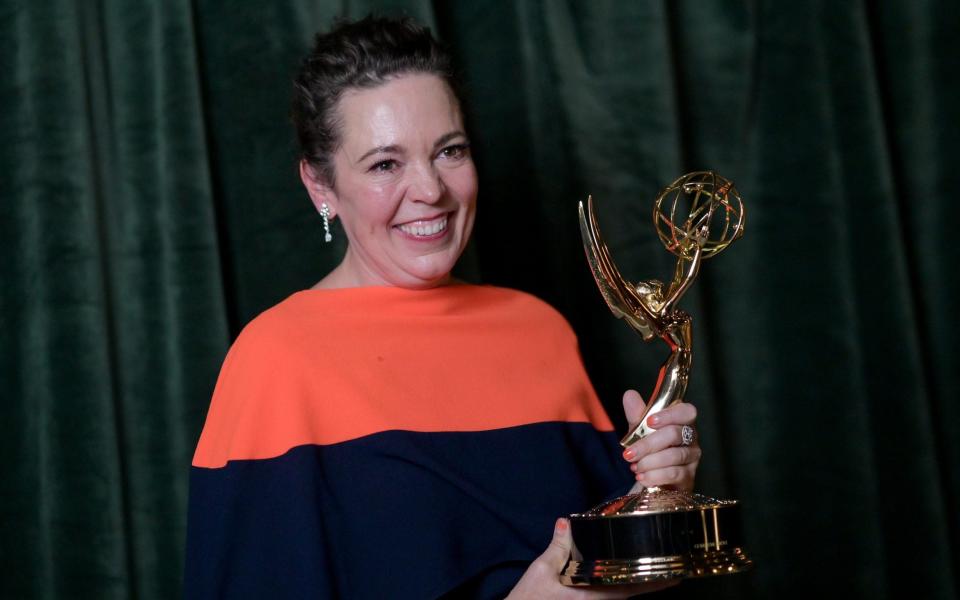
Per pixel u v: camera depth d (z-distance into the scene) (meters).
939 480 2.16
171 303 1.92
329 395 1.40
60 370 1.91
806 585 2.16
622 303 1.32
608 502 1.30
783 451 2.18
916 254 2.22
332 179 1.45
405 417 1.41
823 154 2.18
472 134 2.08
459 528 1.36
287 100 1.99
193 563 1.36
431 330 1.50
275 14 2.00
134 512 1.92
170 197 1.92
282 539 1.32
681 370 1.38
